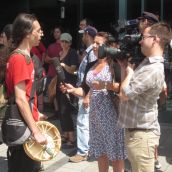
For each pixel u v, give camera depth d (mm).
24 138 3473
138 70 3396
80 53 7652
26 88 3527
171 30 3457
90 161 5754
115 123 4309
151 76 3293
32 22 3559
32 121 3455
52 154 3602
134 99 3404
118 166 4375
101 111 4352
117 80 4168
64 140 6418
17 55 3477
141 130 3424
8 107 3553
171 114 7914
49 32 9320
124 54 3725
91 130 4449
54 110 8414
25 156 3646
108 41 4543
